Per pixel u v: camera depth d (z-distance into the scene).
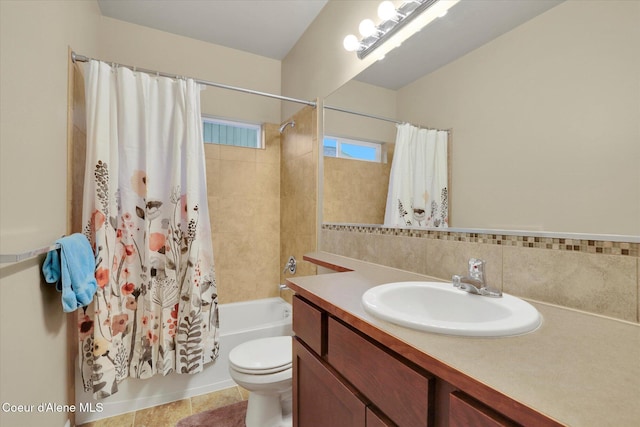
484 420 0.45
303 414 1.00
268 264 2.68
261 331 2.04
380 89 1.49
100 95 1.61
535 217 0.85
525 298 0.86
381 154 1.47
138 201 1.76
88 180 1.57
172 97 1.86
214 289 1.91
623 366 0.48
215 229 2.48
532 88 0.86
